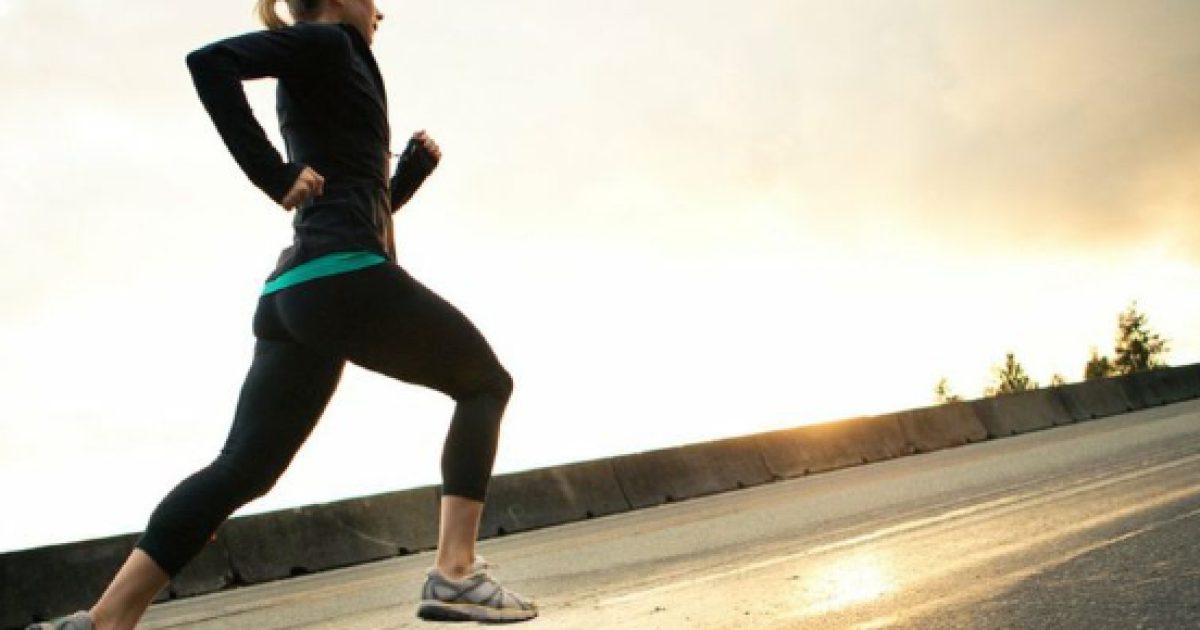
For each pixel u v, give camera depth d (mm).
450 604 2641
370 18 2789
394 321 2527
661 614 3619
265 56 2408
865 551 4688
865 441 16062
